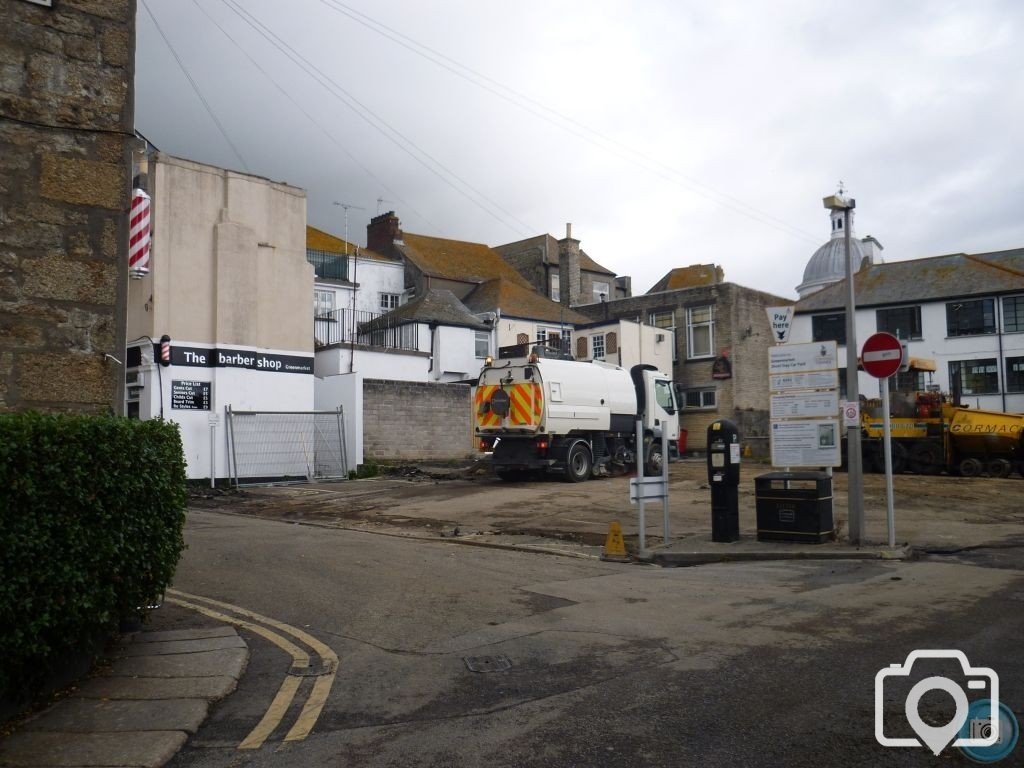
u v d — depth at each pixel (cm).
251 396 2203
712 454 1228
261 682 595
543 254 4931
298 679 600
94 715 514
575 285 4691
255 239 2236
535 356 2084
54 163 705
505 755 451
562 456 2123
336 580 938
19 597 484
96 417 566
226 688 569
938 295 3912
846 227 1214
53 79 711
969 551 1149
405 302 4103
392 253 4300
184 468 682
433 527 1441
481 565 1054
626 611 789
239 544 1188
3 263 673
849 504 1180
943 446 2309
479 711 523
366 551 1141
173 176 2100
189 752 471
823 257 5622
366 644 685
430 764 443
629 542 1248
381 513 1623
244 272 2202
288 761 454
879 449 2417
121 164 741
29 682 517
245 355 2192
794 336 4162
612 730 481
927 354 3928
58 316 696
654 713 507
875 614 754
